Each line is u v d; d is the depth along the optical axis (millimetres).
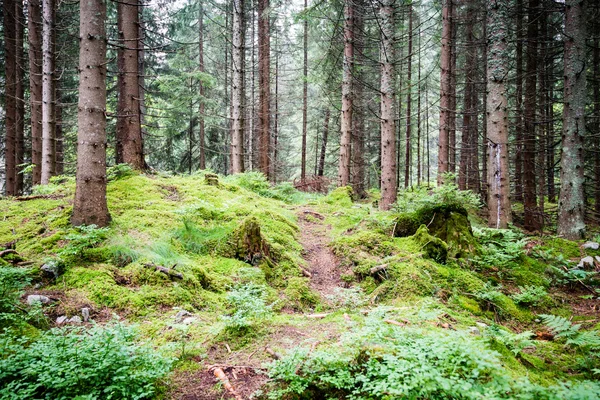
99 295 5117
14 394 2850
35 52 13641
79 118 6629
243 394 3199
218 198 9359
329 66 17562
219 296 5672
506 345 4258
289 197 14281
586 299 6359
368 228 8625
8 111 14711
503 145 9023
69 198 8727
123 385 3076
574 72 9062
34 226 7121
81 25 6504
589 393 2486
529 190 12945
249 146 24375
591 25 13234
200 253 6746
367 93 19312
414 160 34875
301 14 13852
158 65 21703
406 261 6633
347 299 5391
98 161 6695
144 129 20047
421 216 7949
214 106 21125
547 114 16453
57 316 4684
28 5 13250
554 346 4707
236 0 15500
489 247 7609
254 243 6852
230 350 3973
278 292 6105
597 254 7832
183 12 20641
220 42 24844
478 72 17578
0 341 3494
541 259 7797
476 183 19656
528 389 2529
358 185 18953
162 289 5449
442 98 14531
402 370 2754
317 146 27141
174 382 3430
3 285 4574
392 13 11055
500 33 8945
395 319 4387
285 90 33188
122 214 7465
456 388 2490
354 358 3264
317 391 3109
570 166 9148
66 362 3115
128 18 10062
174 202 8500
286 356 3324
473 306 5688
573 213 9078
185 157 23859
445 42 14352
